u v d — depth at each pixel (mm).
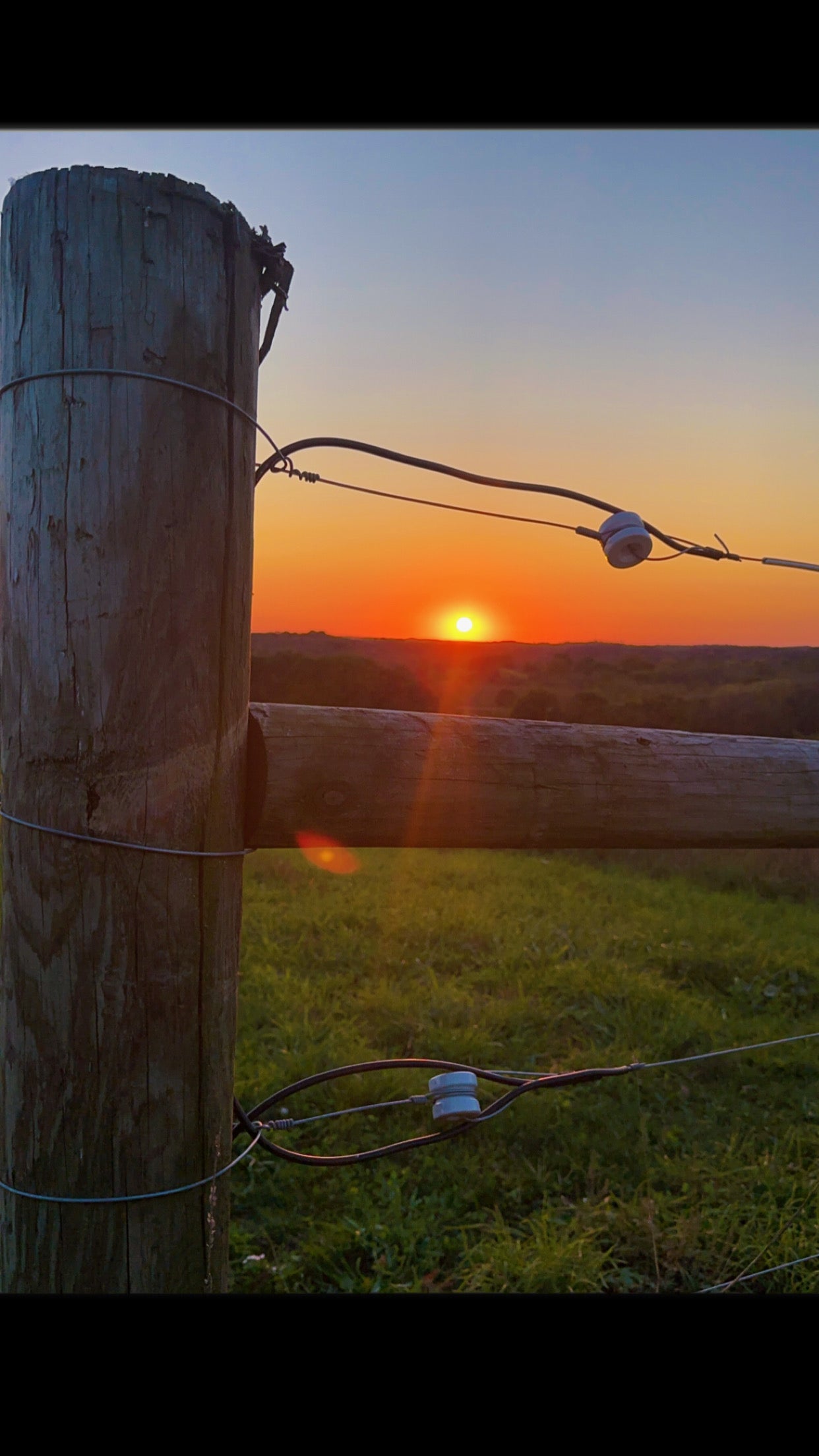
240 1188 3096
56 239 1179
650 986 4957
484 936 5969
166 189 1200
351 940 5738
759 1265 2686
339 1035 4242
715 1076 4023
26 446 1196
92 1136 1227
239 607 1285
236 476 1270
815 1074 4059
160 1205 1258
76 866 1196
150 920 1217
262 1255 2779
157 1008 1230
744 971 5414
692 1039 4355
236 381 1264
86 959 1207
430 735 1468
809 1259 2615
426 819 1446
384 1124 3549
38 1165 1238
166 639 1205
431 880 7750
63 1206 1232
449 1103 1683
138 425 1179
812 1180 3098
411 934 5918
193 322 1212
